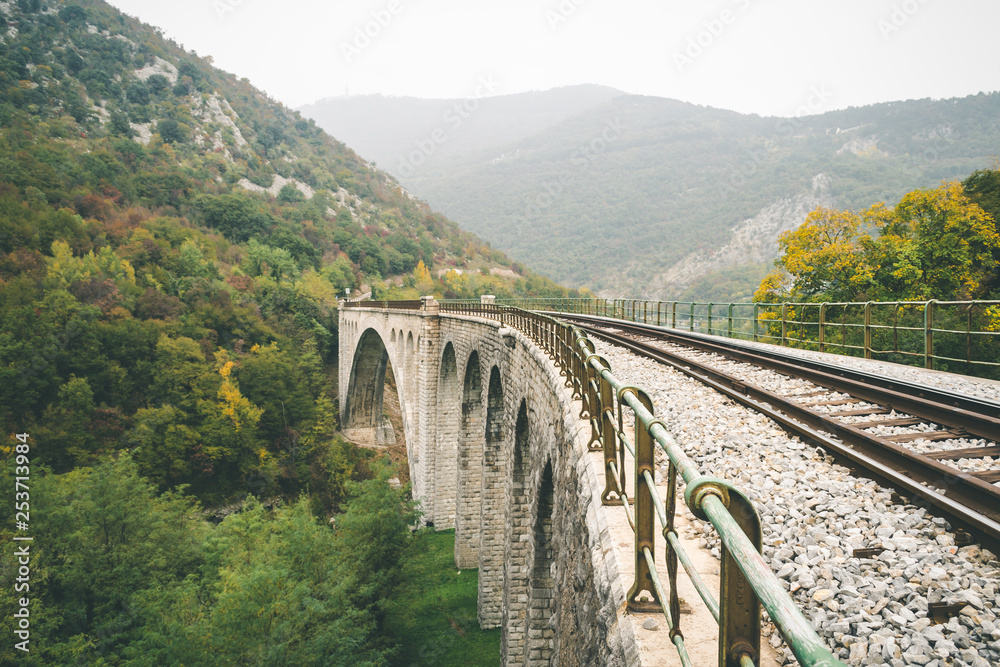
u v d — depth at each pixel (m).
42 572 23.19
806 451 5.97
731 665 1.74
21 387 42.59
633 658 2.76
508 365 18.39
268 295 81.44
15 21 145.88
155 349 53.72
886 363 12.97
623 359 14.45
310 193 152.50
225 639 18.70
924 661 2.65
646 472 3.04
